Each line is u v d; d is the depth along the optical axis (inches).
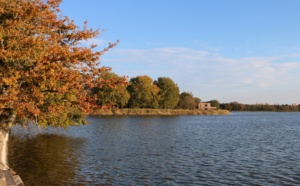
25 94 554.9
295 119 4478.3
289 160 1051.9
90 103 654.5
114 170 894.4
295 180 790.5
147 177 821.9
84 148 1280.8
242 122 3538.4
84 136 1742.1
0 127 682.8
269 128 2603.3
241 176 832.3
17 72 497.0
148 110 5027.1
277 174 851.4
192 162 1017.5
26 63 530.9
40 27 566.9
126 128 2374.5
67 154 1123.3
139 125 2711.6
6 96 519.5
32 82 556.1
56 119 1002.7
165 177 821.9
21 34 534.6
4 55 488.1
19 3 564.4
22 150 1160.8
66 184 744.3
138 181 782.5
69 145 1343.5
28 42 509.0
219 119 4207.7
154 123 3026.6
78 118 1138.0
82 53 552.1
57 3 638.5
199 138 1745.8
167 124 2915.8
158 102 5433.1
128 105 5206.7
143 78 5044.3
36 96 549.6
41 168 890.7
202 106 7391.7
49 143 1370.6
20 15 547.5
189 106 6141.7
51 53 527.2
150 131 2151.8
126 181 781.3
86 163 979.9
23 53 504.7
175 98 5526.6
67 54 529.0
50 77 518.9
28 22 577.9
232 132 2171.5
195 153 1198.9
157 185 749.3
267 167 940.0
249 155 1157.1
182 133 2038.6
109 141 1541.6
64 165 940.6
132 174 851.4
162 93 5374.0
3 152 647.8
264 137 1827.0
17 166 900.6
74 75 546.3
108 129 2257.6
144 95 5064.0
